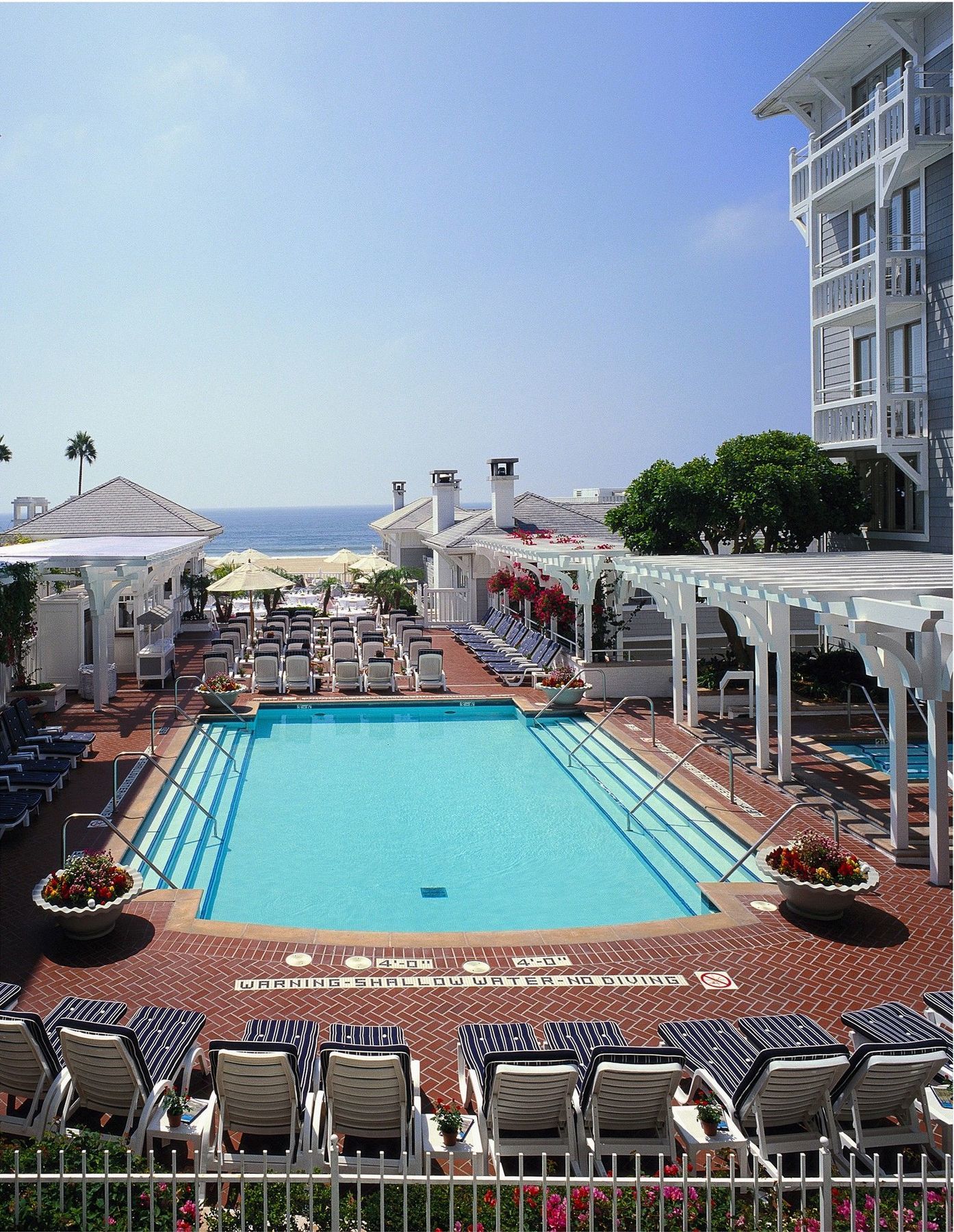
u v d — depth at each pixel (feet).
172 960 30.32
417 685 78.23
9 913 33.73
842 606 35.78
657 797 50.52
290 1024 23.40
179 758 55.31
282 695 75.05
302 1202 17.37
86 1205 15.83
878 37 65.62
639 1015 26.96
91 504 103.71
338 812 49.39
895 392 64.95
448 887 39.63
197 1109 20.61
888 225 68.90
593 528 110.11
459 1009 27.32
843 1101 20.33
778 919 33.68
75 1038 19.77
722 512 69.72
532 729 67.56
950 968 29.71
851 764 53.36
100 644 67.92
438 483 128.26
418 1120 20.67
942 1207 17.29
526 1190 17.44
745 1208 17.43
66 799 47.01
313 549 496.23
